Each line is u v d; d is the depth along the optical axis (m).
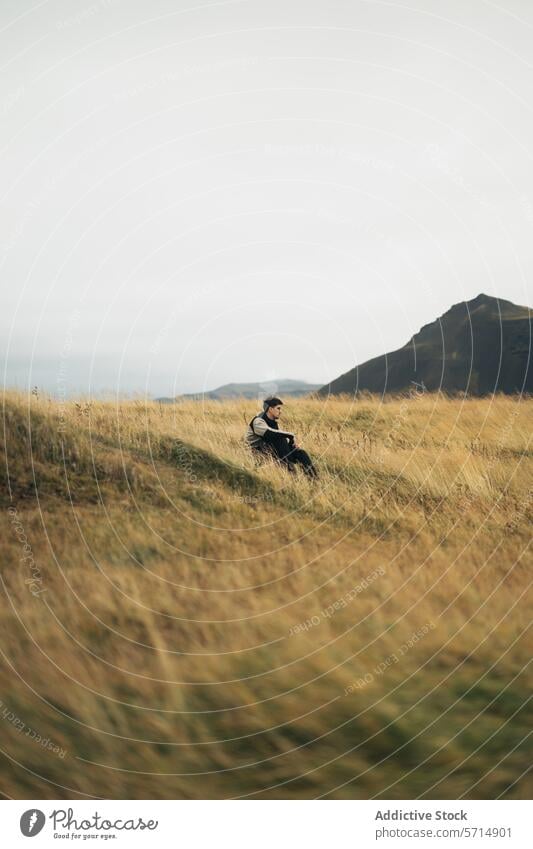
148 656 4.47
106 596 5.07
